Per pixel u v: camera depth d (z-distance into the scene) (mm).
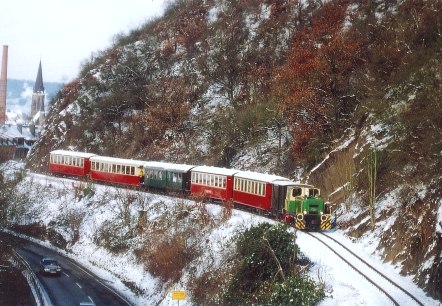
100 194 69562
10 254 62406
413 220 35281
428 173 37000
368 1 71438
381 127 45281
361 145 46062
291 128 58031
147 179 66688
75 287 51094
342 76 56125
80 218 68312
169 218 54375
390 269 34344
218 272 39375
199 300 39281
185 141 76375
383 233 37625
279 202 44969
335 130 53312
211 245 44344
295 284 31625
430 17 52031
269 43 81438
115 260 57219
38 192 79000
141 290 48812
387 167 42344
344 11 74375
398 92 47250
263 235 35469
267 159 61375
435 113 40469
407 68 48438
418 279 31578
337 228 43375
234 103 75438
